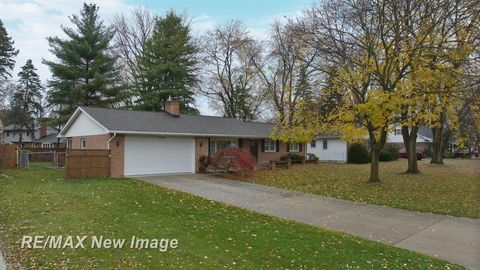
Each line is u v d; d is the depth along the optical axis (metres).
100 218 9.61
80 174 18.67
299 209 12.48
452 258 7.78
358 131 17.47
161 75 37.44
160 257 6.81
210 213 11.12
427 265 7.23
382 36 16.52
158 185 16.72
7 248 7.09
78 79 33.72
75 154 18.56
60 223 8.99
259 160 29.55
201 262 6.66
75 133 24.69
